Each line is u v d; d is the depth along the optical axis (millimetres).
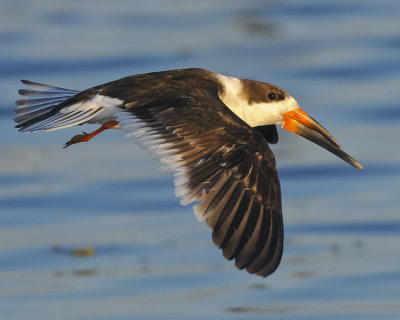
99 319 12633
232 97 9938
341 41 23500
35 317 12758
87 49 22641
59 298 13273
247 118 10172
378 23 24688
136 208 16219
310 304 12953
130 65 21875
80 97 9102
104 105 8883
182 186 7480
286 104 10227
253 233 7285
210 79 9602
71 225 15656
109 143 18969
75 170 17672
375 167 17703
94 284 13672
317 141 10195
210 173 7508
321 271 13922
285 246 14914
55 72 21562
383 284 13469
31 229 15531
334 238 15141
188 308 12844
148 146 7898
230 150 7633
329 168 17844
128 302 13109
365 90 20953
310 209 16281
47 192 16797
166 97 8594
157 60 22078
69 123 8938
